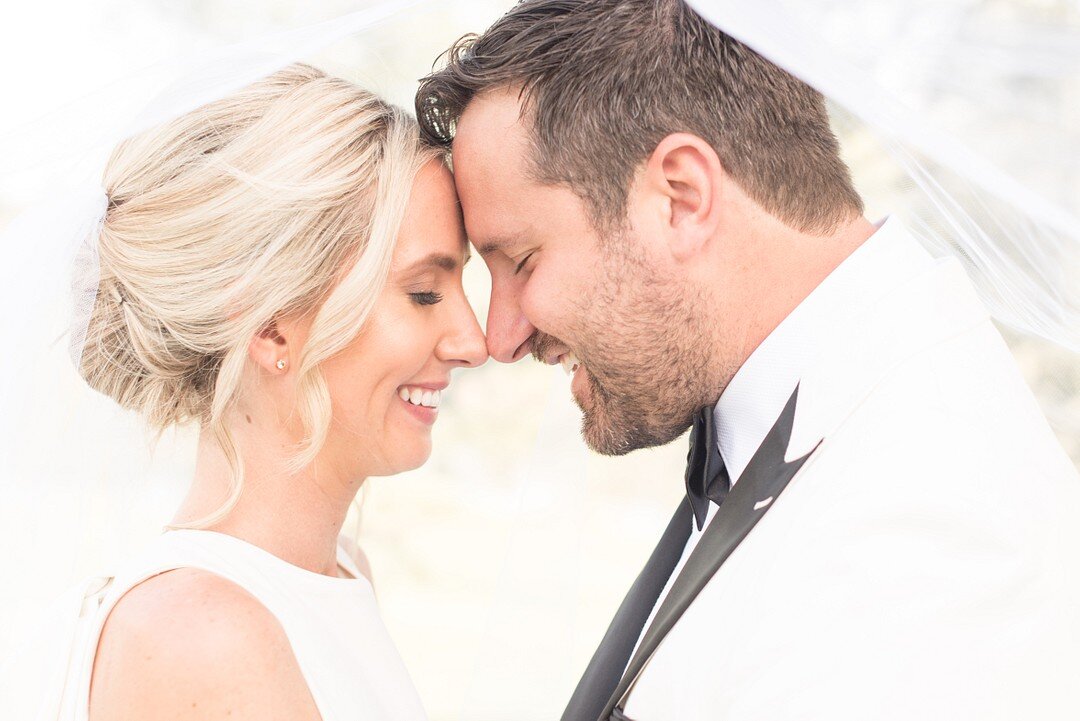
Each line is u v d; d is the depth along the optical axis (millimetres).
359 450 1946
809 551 1565
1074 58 1549
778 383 1835
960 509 1507
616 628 2139
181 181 1802
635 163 1857
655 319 1906
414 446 2006
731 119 1821
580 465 2562
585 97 1864
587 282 1929
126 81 1832
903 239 1801
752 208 1837
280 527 1909
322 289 1838
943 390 1648
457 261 1979
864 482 1585
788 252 1833
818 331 1788
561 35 1885
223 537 1817
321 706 1731
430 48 3156
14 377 1780
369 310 1844
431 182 1932
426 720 2078
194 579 1711
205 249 1799
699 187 1833
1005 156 1565
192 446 1995
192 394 1889
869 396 1679
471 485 7551
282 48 1846
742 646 1578
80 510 1863
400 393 1983
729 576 1703
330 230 1817
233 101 1839
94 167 1819
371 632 1987
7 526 1822
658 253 1873
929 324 1710
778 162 1818
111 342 1851
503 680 2572
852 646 1447
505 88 1920
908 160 1847
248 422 1887
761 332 1862
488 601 6883
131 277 1821
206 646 1614
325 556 2014
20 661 1729
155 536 1938
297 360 1864
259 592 1756
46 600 1838
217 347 1824
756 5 1572
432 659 6043
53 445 1836
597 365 1985
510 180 1922
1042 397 2129
